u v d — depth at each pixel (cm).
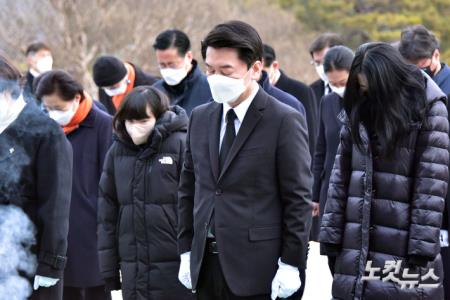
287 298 688
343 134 723
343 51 1054
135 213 820
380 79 674
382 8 5262
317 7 5394
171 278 812
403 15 5100
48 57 1451
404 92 679
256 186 671
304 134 680
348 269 698
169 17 3991
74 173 947
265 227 670
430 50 899
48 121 734
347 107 701
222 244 671
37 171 727
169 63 1094
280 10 5375
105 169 850
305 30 5403
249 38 657
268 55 1223
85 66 3603
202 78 1115
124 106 812
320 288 1218
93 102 1027
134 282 821
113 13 3828
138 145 828
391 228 686
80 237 943
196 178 700
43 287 738
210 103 711
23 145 722
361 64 686
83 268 945
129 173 825
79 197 946
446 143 682
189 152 718
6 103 703
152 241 815
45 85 905
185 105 1108
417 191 677
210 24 4297
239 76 657
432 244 668
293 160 665
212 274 688
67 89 910
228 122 684
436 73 914
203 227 682
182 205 726
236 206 670
